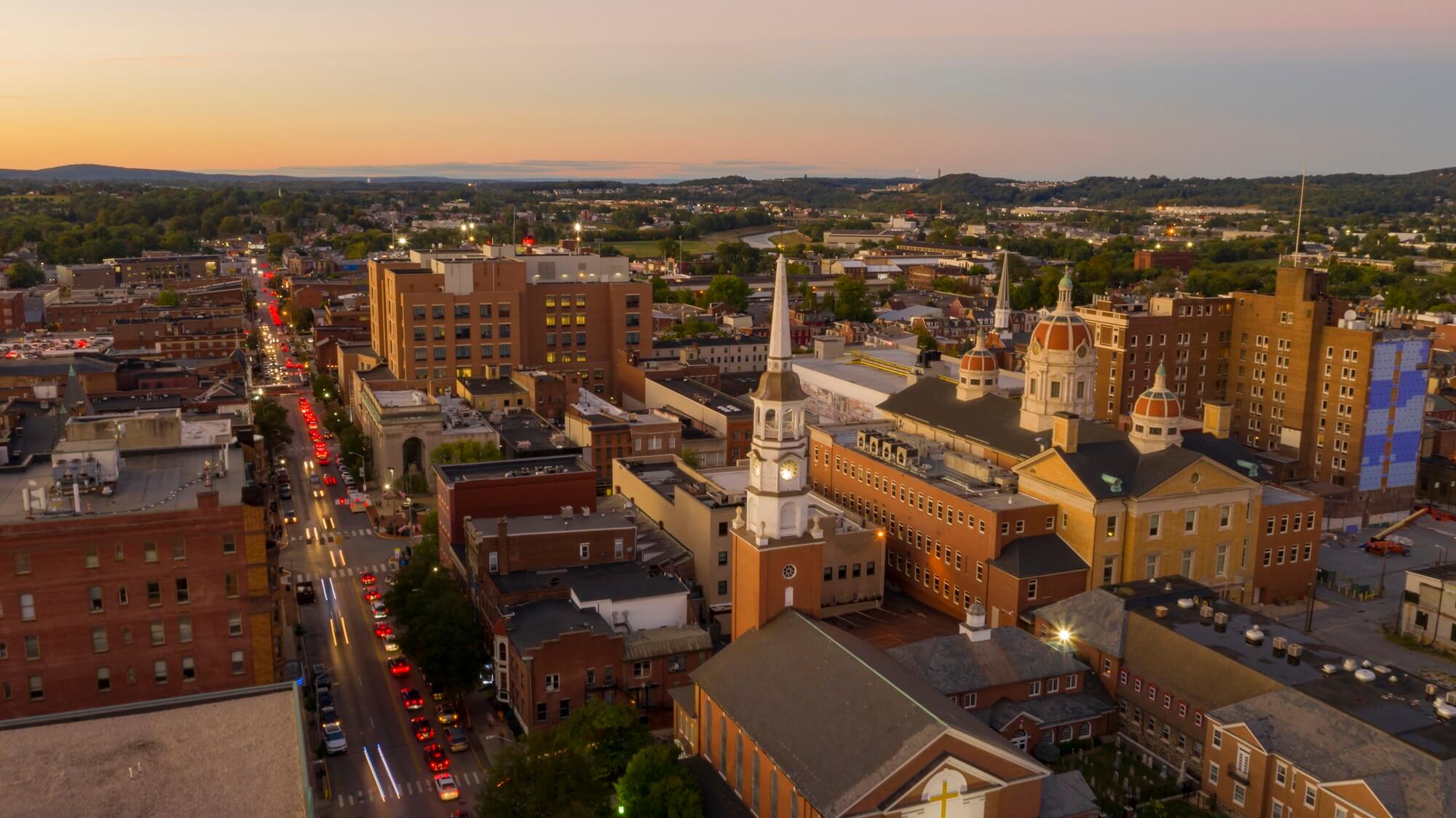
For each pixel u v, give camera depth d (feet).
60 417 508.12
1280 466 589.73
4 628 277.23
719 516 411.13
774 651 273.95
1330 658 299.17
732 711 263.29
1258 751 263.90
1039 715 307.58
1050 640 349.41
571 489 445.37
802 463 288.71
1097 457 399.03
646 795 261.24
